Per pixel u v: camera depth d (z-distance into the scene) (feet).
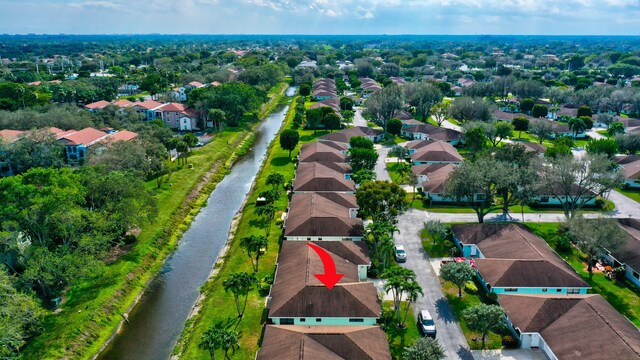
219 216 335.47
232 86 615.16
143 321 216.54
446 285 228.22
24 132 396.78
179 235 303.89
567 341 172.86
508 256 235.81
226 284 198.29
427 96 595.06
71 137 404.77
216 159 450.30
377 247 252.83
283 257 239.50
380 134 523.29
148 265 261.03
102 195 259.39
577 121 527.40
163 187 358.43
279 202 334.44
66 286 229.66
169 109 558.15
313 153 414.82
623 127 519.60
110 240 244.83
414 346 165.58
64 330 199.52
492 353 180.34
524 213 315.99
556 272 217.36
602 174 290.56
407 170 370.53
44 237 227.40
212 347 164.14
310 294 195.83
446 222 300.61
